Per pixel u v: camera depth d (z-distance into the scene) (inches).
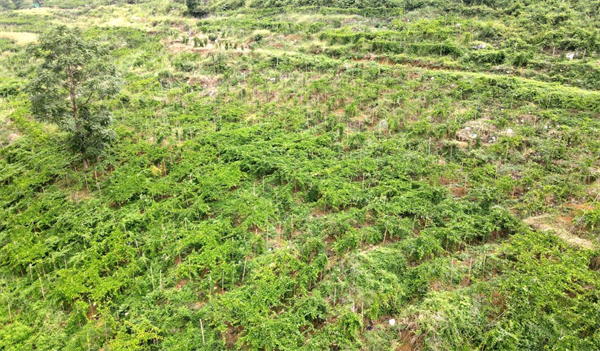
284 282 417.1
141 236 516.7
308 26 1333.7
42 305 424.5
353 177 606.5
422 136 689.0
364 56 1054.4
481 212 500.1
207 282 432.5
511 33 983.0
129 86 1051.9
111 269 469.1
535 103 722.2
